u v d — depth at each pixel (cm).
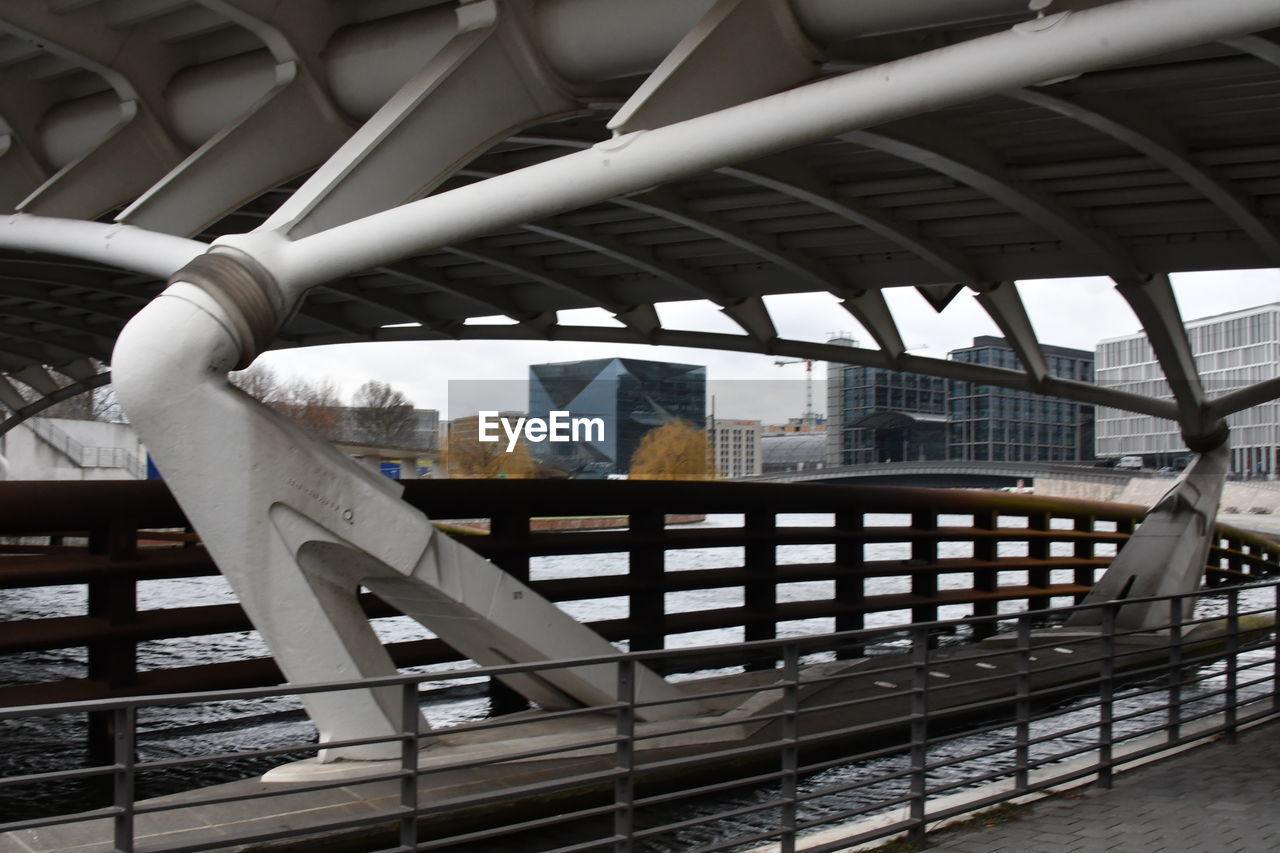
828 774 1063
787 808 651
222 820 719
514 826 573
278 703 1441
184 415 775
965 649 1616
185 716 1349
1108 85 1067
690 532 1875
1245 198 1401
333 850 723
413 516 844
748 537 1961
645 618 1808
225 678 1298
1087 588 2780
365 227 812
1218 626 1964
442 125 930
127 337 775
